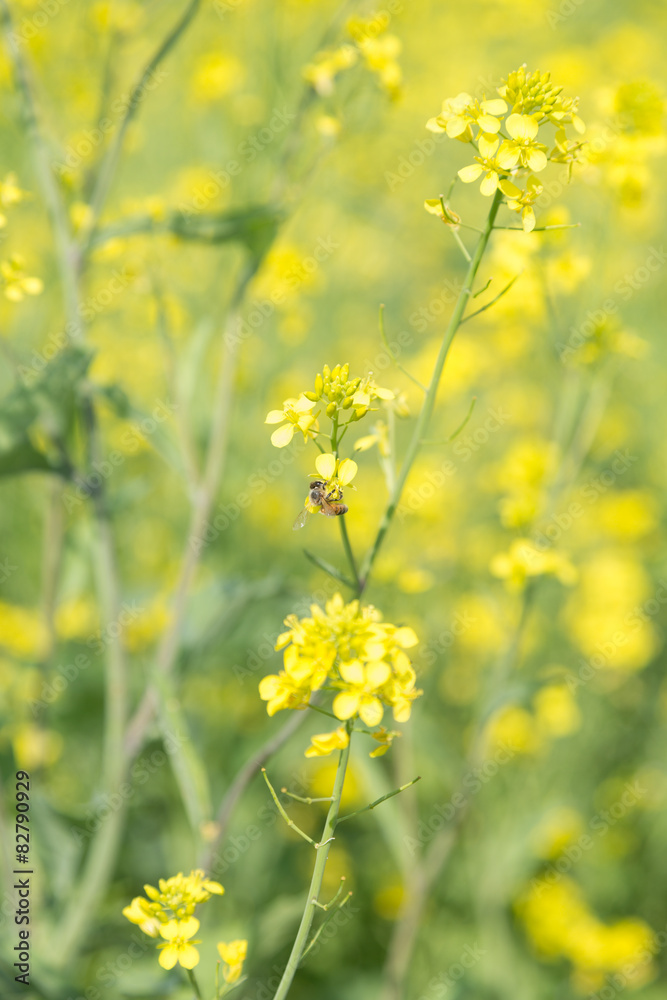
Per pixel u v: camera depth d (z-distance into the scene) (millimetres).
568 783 3816
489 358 4711
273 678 1362
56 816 2674
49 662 3064
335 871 3465
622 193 2752
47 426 2541
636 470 5078
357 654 1349
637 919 3688
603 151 2629
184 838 3195
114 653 2689
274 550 4125
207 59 3869
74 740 3549
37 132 2637
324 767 3561
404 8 4043
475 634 4016
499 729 3721
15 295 2260
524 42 6375
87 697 3441
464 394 4645
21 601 3900
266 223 2617
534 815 3402
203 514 2822
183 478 2791
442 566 3908
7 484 3635
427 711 3797
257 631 2850
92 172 3035
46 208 2637
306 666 1325
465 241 5867
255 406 3898
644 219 4766
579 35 7285
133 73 3730
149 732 2654
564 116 1572
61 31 3650
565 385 3303
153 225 2574
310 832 3510
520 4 6031
